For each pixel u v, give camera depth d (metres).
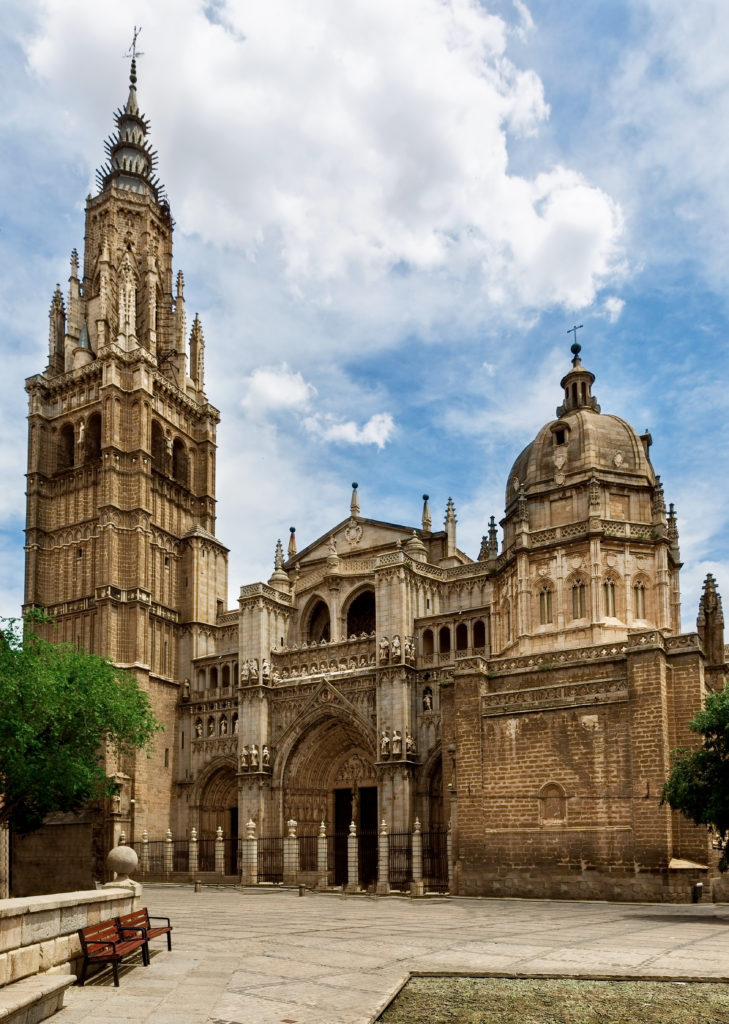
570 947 27.47
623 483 65.12
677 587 66.25
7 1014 14.07
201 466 107.12
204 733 91.50
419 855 58.88
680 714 48.50
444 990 20.89
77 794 63.94
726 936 29.98
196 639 96.50
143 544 93.12
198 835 88.81
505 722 52.53
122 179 113.44
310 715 81.69
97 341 102.31
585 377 71.81
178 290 111.00
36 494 98.75
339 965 24.17
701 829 45.91
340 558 92.94
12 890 84.94
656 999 19.81
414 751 74.88
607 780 48.41
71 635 93.44
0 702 52.97
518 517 66.19
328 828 82.19
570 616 62.56
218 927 36.03
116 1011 17.67
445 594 82.12
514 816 51.06
